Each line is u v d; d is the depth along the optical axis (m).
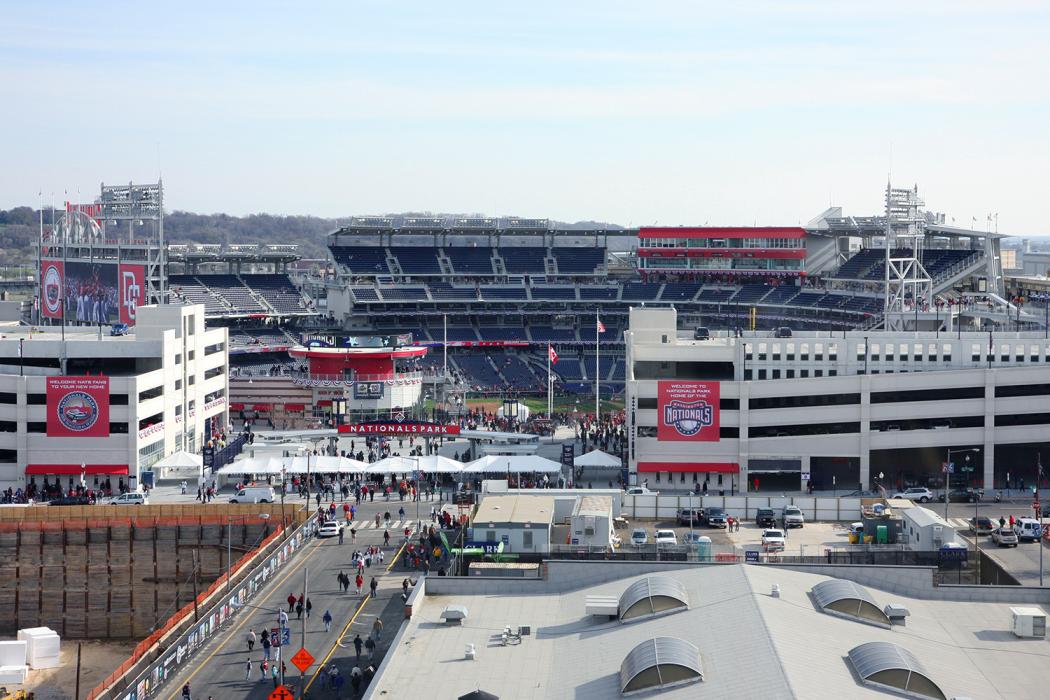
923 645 98.94
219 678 119.69
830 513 163.25
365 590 148.75
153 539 186.12
